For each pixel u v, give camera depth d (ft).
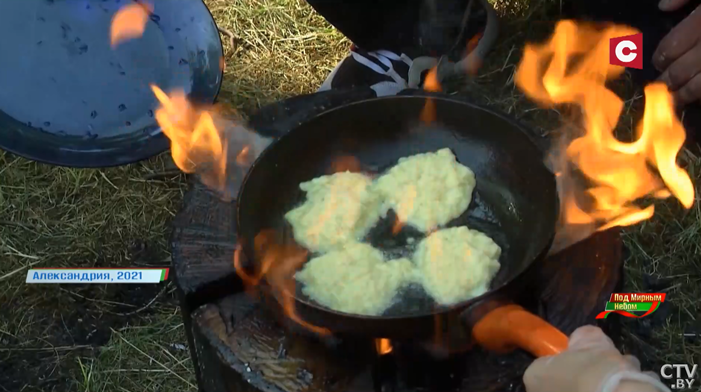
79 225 4.01
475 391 2.64
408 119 3.16
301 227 2.97
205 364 2.93
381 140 3.19
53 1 3.57
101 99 3.48
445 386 2.66
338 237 2.95
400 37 4.21
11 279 3.81
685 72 3.89
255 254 2.75
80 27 3.58
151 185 4.14
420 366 2.69
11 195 4.13
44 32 3.53
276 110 3.37
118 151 3.38
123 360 3.56
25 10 3.54
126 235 3.99
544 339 2.35
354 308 2.74
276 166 3.05
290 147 3.09
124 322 3.68
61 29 3.56
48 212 4.08
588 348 2.26
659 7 4.02
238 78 4.63
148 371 3.52
